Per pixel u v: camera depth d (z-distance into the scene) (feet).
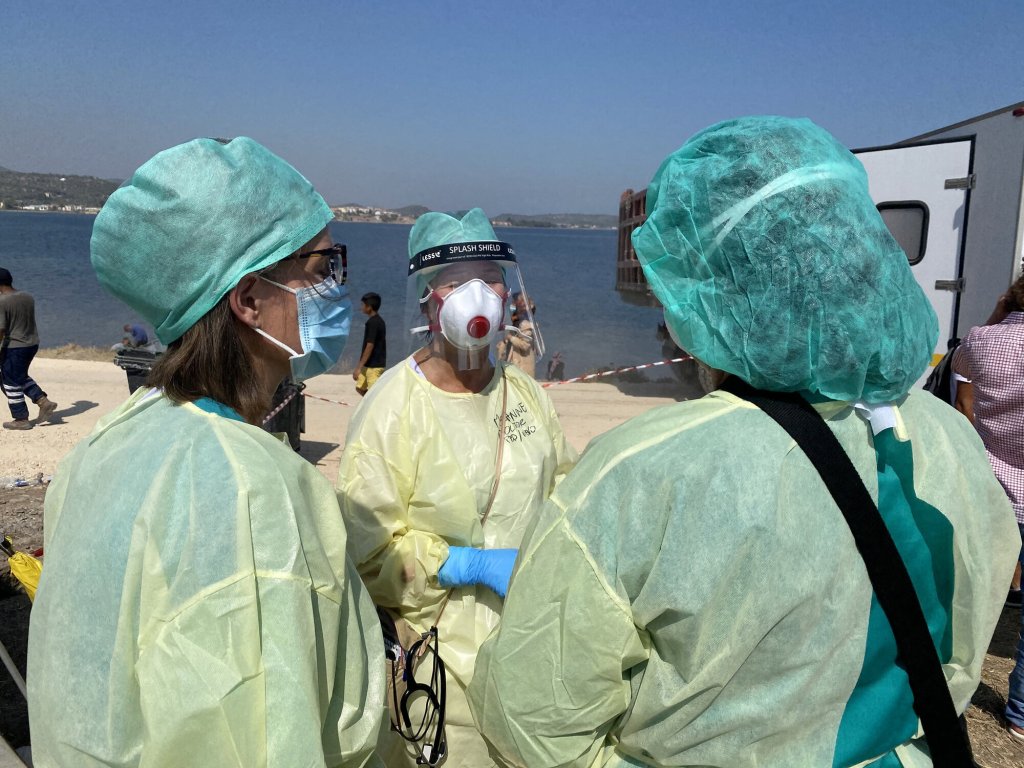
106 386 36.58
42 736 3.46
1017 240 17.33
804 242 3.59
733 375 4.00
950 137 18.99
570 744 4.15
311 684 3.34
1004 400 10.03
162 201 3.79
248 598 3.26
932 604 3.85
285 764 3.18
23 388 27.73
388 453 7.36
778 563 3.46
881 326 3.65
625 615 3.79
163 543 3.31
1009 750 10.10
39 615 3.62
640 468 3.70
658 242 4.14
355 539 7.12
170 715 3.13
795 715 3.64
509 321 8.29
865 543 3.57
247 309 4.04
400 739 7.08
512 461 7.80
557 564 3.93
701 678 3.65
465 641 7.20
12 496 18.07
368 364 28.27
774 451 3.58
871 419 3.82
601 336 78.74
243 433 3.66
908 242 19.99
